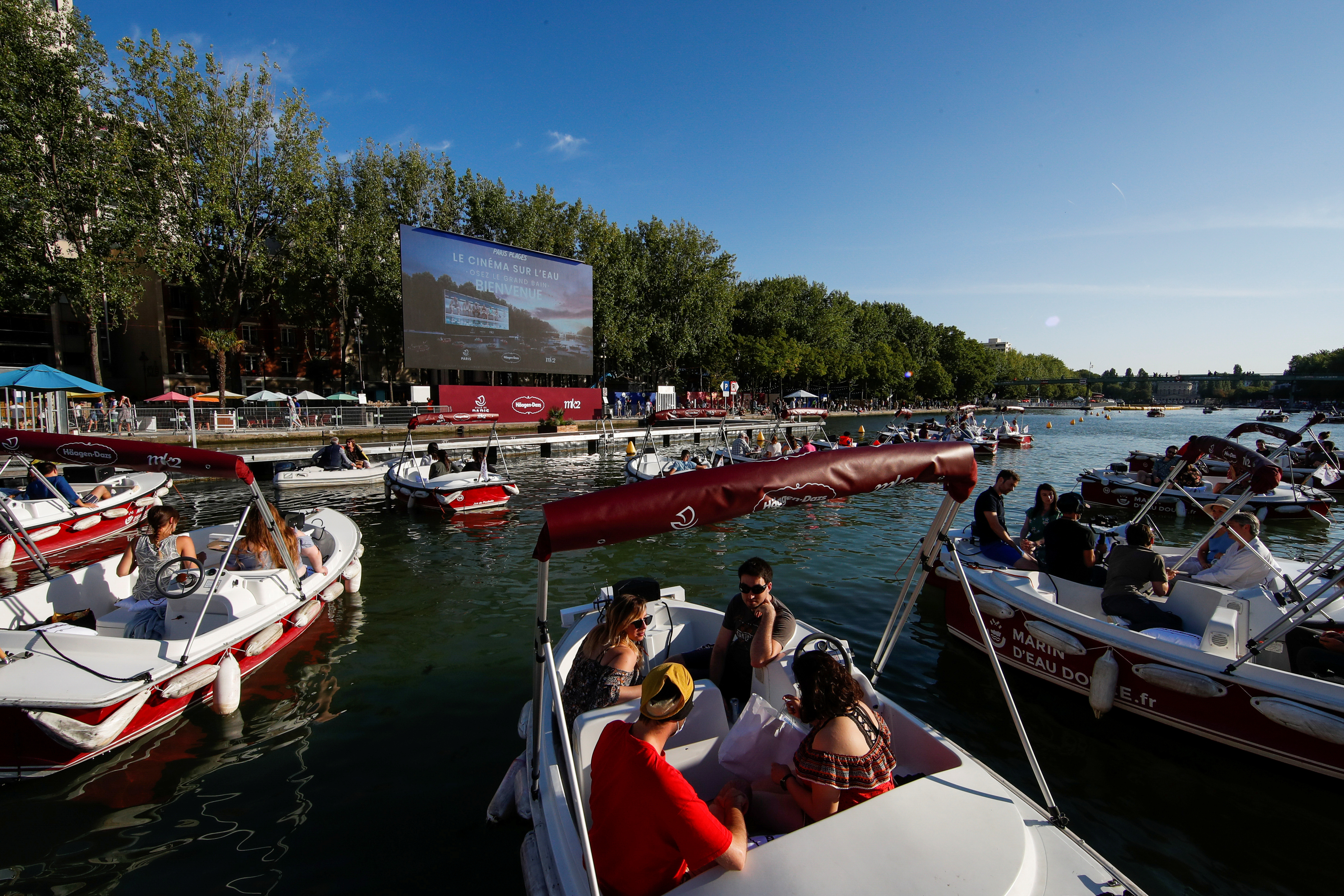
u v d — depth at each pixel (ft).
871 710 9.04
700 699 10.88
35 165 82.02
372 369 151.43
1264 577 17.61
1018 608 19.01
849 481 9.96
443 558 33.88
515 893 11.27
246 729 16.69
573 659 15.02
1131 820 13.03
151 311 124.88
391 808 13.58
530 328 115.14
